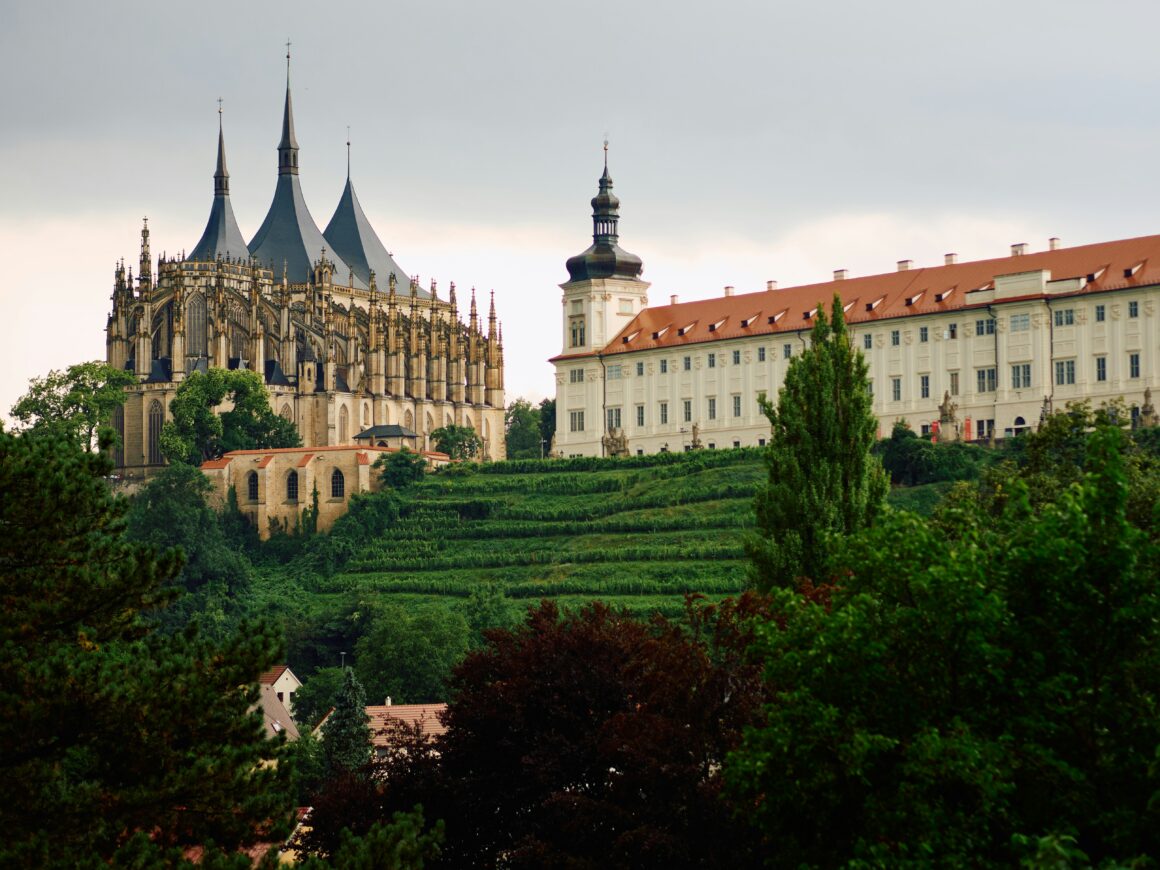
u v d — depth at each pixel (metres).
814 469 121.12
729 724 91.69
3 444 79.19
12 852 69.06
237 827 76.62
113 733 74.69
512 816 99.56
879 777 73.56
